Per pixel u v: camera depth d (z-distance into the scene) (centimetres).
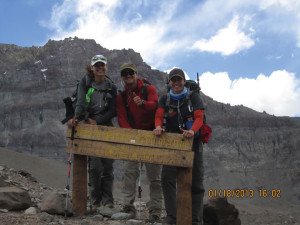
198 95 312
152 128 363
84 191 333
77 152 324
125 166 370
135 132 316
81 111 336
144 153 310
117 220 320
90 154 321
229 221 385
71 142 326
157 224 307
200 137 310
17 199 330
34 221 278
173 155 302
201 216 316
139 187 349
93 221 305
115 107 366
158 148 307
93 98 357
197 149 315
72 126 327
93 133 324
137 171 371
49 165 4453
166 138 307
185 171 302
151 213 362
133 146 313
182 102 311
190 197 299
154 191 364
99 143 321
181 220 296
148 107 345
